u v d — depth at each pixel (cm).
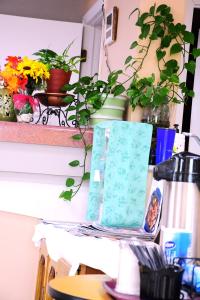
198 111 360
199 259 126
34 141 219
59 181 227
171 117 241
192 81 359
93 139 217
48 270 188
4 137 216
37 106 245
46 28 423
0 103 225
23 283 237
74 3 432
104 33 305
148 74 241
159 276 109
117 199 204
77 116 231
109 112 232
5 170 220
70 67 250
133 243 126
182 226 145
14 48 422
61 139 221
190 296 115
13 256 235
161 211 173
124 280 116
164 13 237
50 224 205
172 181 147
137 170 208
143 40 241
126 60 241
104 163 210
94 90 234
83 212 228
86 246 158
